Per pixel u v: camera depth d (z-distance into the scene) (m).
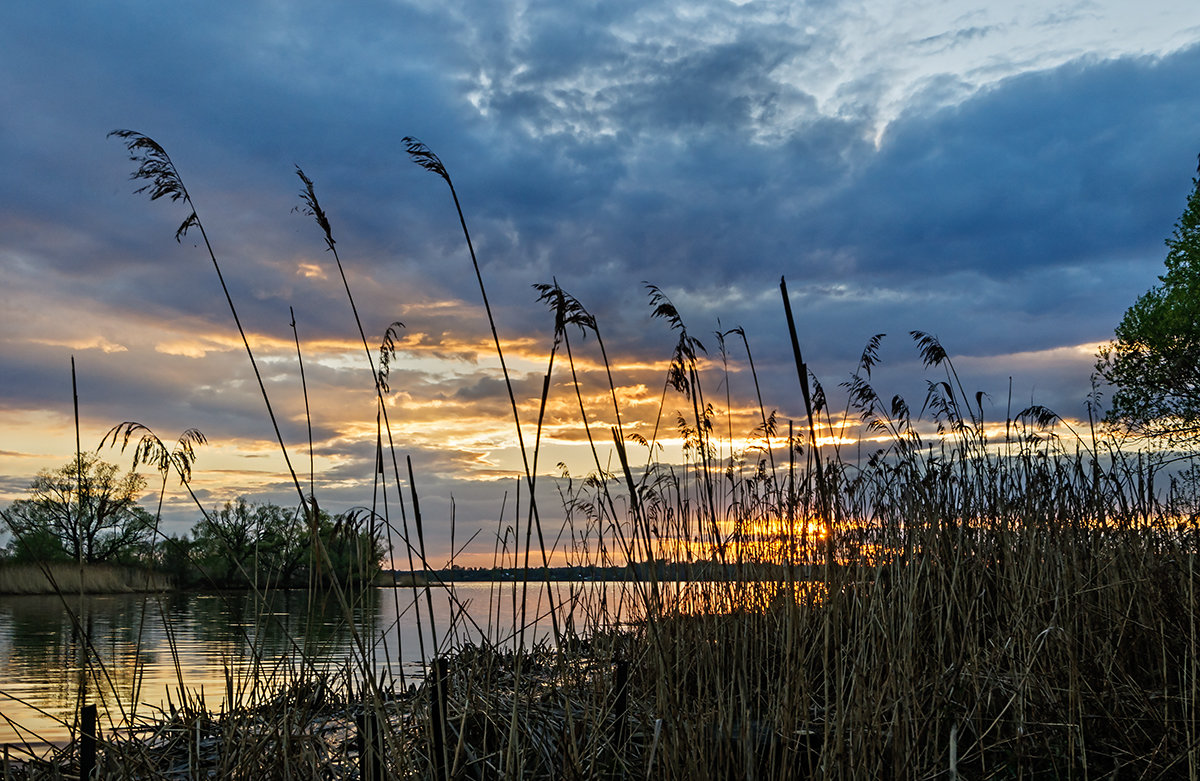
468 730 4.61
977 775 4.21
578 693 5.03
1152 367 16.52
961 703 4.52
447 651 4.82
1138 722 4.44
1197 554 5.36
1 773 4.34
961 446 6.95
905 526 5.57
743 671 4.26
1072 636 4.68
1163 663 4.48
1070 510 6.14
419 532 3.78
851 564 4.70
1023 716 4.23
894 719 3.84
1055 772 4.14
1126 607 5.33
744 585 5.28
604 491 4.07
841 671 3.65
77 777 4.45
